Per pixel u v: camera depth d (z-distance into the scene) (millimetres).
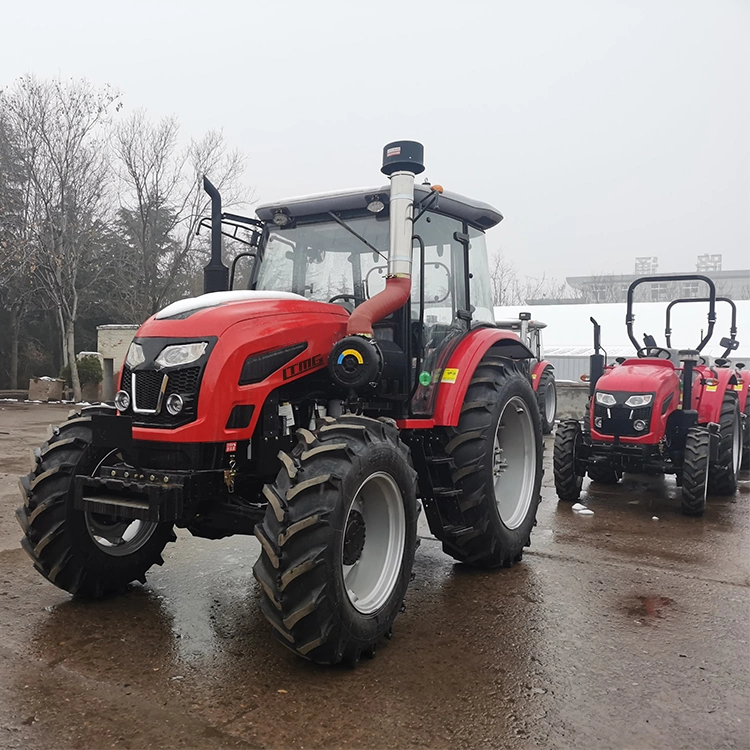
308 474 3062
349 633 3041
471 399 4445
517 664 3154
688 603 3945
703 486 6016
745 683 2990
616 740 2541
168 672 3035
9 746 2453
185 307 3598
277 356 3527
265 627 3557
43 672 3020
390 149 3859
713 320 6512
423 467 4297
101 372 20703
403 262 3877
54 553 3715
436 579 4391
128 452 3422
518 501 4891
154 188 19812
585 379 7574
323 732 2574
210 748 2463
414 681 2986
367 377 3465
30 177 19750
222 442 3324
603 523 5855
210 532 3844
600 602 3963
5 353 25594
